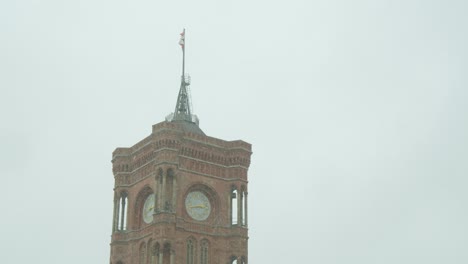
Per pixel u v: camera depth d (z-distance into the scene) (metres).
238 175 131.00
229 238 126.69
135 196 130.50
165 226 119.44
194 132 135.75
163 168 123.00
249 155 133.88
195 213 126.00
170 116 140.75
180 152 126.81
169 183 123.06
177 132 126.31
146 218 127.75
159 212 120.62
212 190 128.62
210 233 125.94
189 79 146.88
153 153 127.69
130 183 133.75
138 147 133.00
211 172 129.62
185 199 125.50
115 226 130.75
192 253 123.00
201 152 129.50
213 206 128.62
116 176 134.88
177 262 120.06
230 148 133.00
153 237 120.06
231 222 128.25
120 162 135.25
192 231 123.81
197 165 128.50
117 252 128.62
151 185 126.38
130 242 128.12
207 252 124.81
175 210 121.75
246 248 126.62
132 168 134.25
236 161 131.88
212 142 131.38
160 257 117.62
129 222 130.25
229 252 125.81
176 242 121.00
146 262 122.19
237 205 129.00
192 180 126.75
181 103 141.62
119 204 132.75
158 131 126.19
